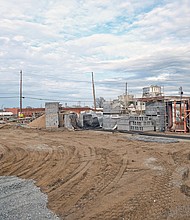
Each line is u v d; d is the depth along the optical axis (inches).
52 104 1560.0
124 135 1147.9
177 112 1360.7
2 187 448.8
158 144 872.3
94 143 933.8
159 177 498.0
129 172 538.0
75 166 597.0
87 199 394.9
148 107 1370.6
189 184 452.1
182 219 318.0
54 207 367.9
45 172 554.6
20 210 356.2
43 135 1206.9
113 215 336.5
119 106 1772.9
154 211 344.5
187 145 836.0
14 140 1037.2
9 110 3533.5
